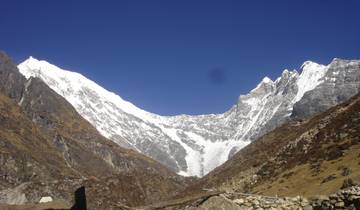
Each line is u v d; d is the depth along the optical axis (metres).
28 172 182.12
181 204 44.59
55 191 132.12
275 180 90.31
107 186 157.75
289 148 107.19
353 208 28.77
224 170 129.62
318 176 78.81
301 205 31.11
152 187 173.25
